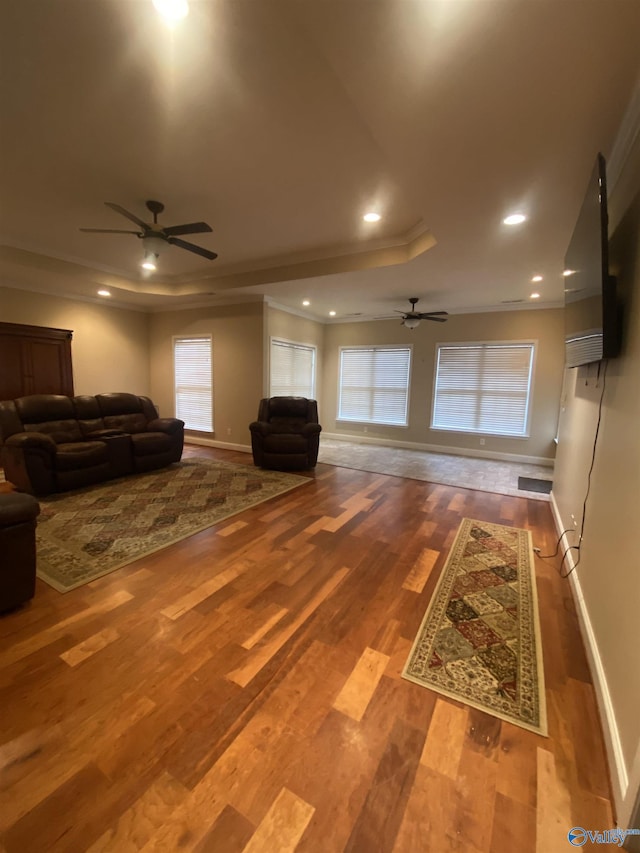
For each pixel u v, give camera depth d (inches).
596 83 58.0
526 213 104.7
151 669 65.3
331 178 106.8
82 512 136.7
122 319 261.4
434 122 68.2
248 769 49.1
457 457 245.3
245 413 246.4
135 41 62.8
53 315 221.6
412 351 269.1
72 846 40.6
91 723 54.9
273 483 177.3
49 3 56.6
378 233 147.3
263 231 146.0
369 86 59.6
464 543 118.6
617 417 68.2
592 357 72.4
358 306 249.0
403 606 85.1
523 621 81.3
